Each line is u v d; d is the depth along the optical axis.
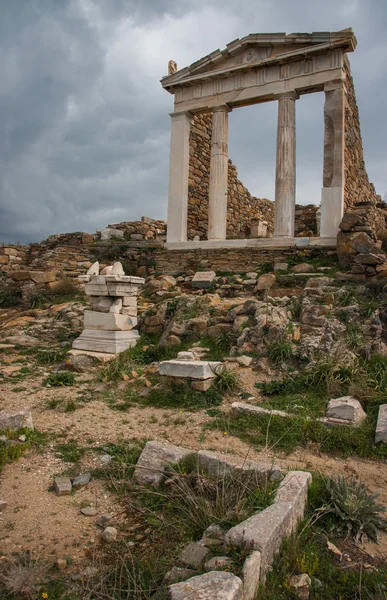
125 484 4.36
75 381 8.01
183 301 10.41
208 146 20.05
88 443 5.34
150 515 3.88
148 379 7.78
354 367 7.05
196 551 3.17
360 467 4.91
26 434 5.32
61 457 4.95
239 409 6.16
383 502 4.20
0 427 5.29
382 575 3.21
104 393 7.32
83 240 18.75
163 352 9.16
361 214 11.83
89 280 9.96
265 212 24.44
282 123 14.86
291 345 7.78
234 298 11.08
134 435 5.61
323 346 7.68
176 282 13.78
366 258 10.70
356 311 8.59
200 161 19.47
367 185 20.34
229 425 5.82
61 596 2.92
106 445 5.28
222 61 16.06
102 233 19.33
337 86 14.13
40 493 4.21
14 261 18.83
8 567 3.14
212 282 12.59
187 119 17.14
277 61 14.90
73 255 16.91
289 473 4.20
